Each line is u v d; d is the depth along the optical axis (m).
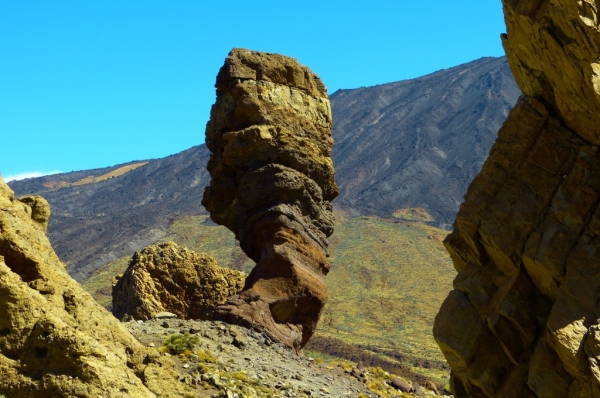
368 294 194.62
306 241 39.75
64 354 18.22
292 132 40.66
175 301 44.25
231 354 33.62
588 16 24.89
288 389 31.22
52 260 21.92
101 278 186.38
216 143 41.72
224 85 41.31
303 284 38.66
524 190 27.89
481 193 28.45
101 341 20.72
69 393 17.83
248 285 39.28
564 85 26.48
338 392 33.56
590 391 25.17
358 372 38.12
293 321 38.78
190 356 31.38
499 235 27.77
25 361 18.28
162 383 20.92
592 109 26.02
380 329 163.75
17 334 18.61
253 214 39.78
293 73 41.50
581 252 26.22
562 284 25.88
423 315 177.38
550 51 26.14
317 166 40.66
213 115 41.84
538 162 27.91
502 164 28.39
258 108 40.22
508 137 28.44
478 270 28.97
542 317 27.11
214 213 41.12
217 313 37.62
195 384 28.94
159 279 44.47
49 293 20.44
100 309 21.69
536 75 27.94
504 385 27.62
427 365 118.50
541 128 28.09
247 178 39.94
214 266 45.12
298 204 40.00
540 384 26.34
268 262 38.75
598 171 26.92
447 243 30.05
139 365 20.86
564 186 27.12
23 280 20.52
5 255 20.56
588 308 25.36
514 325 27.41
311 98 41.81
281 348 37.09
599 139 26.83
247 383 30.50
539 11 26.17
